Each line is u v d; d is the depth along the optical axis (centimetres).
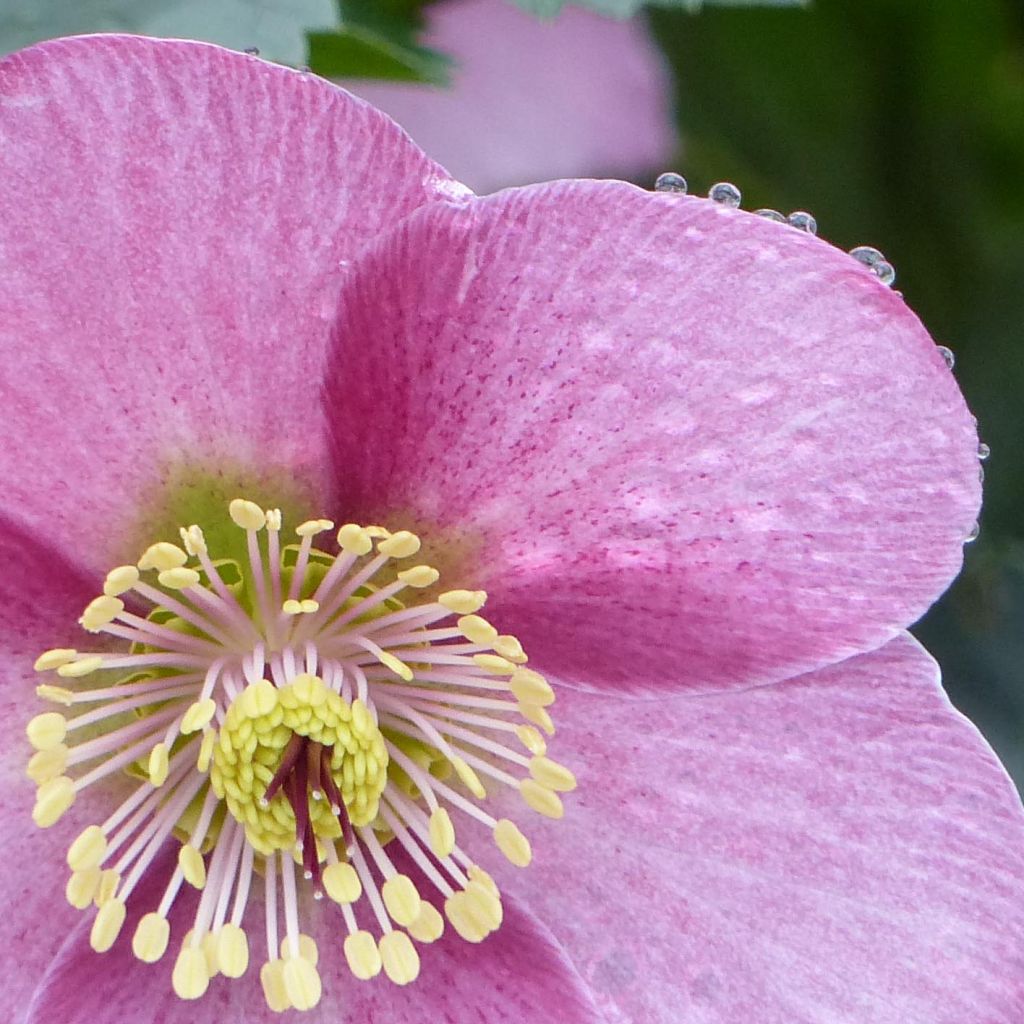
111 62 23
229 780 24
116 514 24
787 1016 24
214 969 24
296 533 24
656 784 25
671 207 24
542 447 24
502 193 24
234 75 23
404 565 25
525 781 24
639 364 24
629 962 25
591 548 24
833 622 24
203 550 24
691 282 24
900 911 24
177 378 24
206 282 24
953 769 24
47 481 24
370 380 24
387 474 24
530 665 25
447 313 24
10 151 23
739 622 24
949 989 24
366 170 24
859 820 24
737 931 25
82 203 23
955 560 24
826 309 24
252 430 24
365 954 24
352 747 24
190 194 23
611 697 25
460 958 25
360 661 25
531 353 24
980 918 24
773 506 24
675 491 24
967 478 24
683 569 24
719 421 24
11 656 24
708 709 25
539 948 25
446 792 25
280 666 25
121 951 24
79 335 24
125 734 24
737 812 25
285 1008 24
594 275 24
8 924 24
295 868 25
